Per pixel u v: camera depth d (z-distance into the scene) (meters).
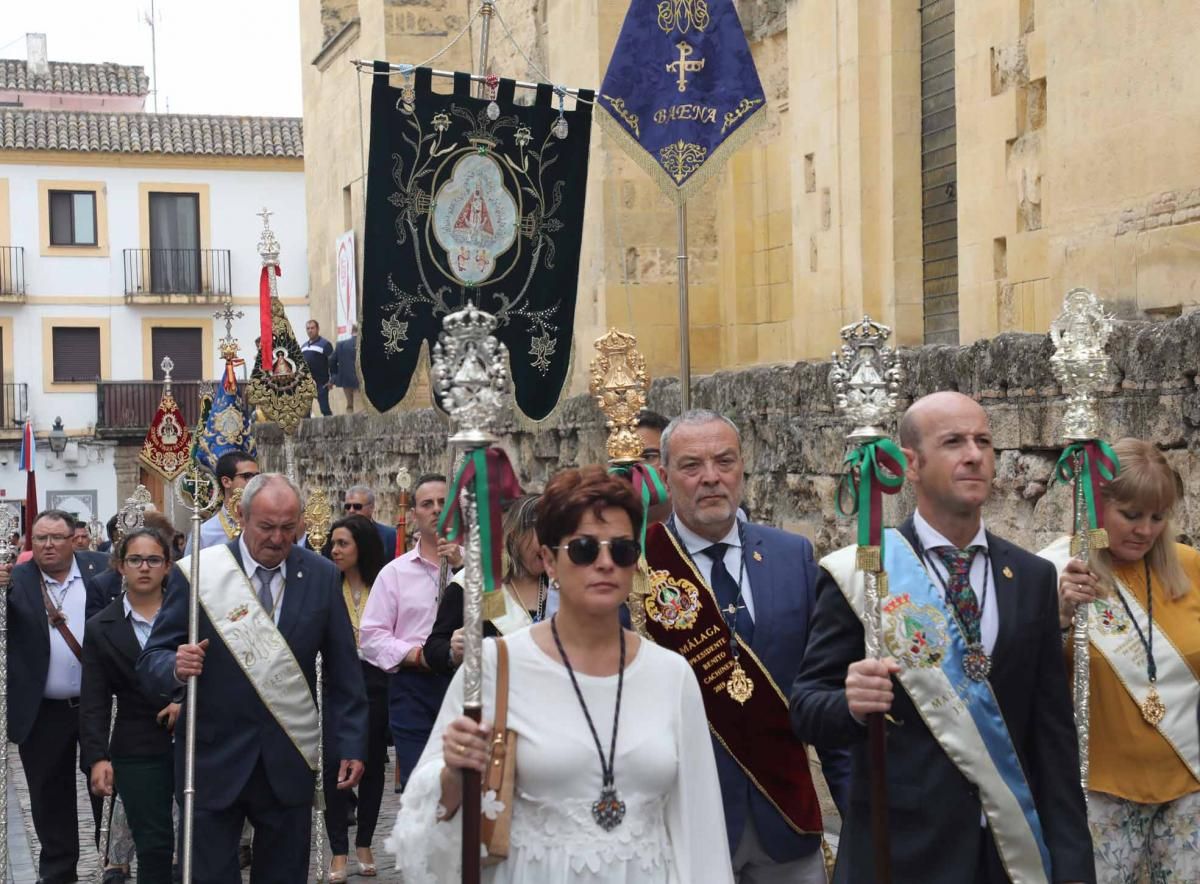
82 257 43.50
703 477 5.70
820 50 14.03
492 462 4.30
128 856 9.32
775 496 11.45
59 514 9.91
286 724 7.23
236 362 11.48
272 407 11.52
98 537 37.44
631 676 4.36
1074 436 5.44
